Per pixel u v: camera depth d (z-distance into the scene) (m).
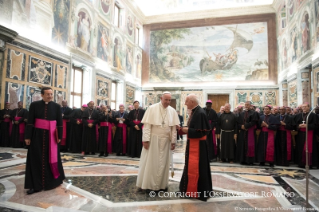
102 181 4.54
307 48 12.07
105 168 5.77
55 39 10.78
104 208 3.20
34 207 3.19
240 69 19.70
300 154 6.47
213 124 7.32
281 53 17.59
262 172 5.74
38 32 9.79
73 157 7.42
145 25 21.95
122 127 8.15
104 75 14.98
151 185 3.84
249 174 5.46
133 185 4.30
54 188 4.05
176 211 3.12
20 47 8.83
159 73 21.38
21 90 8.91
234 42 19.95
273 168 6.32
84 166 5.96
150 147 3.92
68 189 4.02
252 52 19.53
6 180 4.45
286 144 6.76
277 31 18.72
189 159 3.71
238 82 19.66
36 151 3.89
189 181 3.64
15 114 8.59
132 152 7.54
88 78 13.56
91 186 4.21
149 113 3.99
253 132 6.80
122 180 4.63
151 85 21.53
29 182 3.80
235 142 7.27
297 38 13.74
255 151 6.80
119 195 3.74
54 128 4.12
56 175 4.11
